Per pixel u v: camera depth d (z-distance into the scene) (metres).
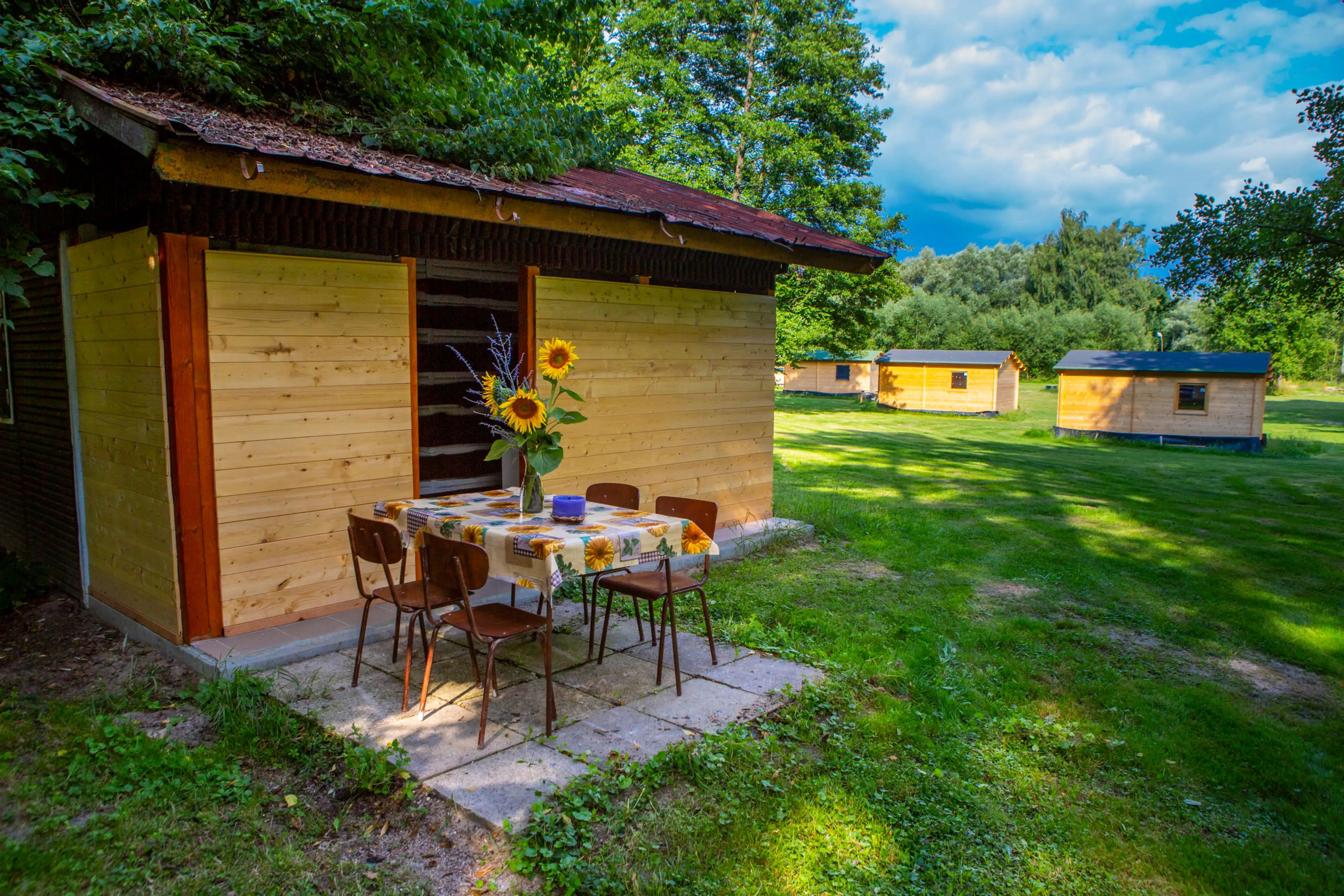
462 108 5.54
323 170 3.83
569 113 6.84
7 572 5.16
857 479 13.03
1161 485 13.75
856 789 3.20
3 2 4.49
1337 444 22.88
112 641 4.55
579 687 4.07
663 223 5.46
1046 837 3.00
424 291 6.13
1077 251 60.44
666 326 6.76
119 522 4.64
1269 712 4.23
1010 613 5.72
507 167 5.24
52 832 2.72
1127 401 22.58
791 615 5.33
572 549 3.55
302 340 4.58
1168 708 4.17
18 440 5.79
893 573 6.69
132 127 3.42
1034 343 50.34
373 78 5.30
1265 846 2.99
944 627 5.26
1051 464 16.53
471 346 6.48
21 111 3.77
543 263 5.84
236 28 4.84
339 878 2.56
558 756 3.30
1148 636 5.39
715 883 2.59
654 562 4.25
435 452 6.19
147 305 4.12
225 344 4.27
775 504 9.09
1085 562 7.35
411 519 4.36
